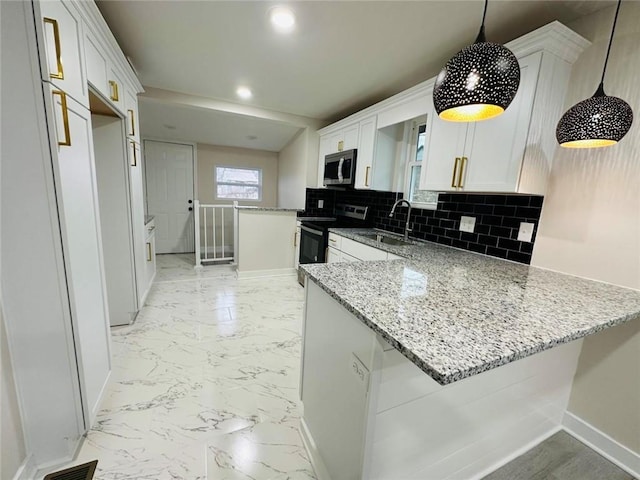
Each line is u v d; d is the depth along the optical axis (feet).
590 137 3.80
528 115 4.78
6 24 3.07
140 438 4.39
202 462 4.07
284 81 8.91
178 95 10.32
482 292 3.74
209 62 7.76
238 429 4.66
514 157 4.99
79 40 4.16
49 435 3.88
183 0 5.25
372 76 8.22
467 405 3.55
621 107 3.64
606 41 4.61
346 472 3.25
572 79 5.00
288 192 16.11
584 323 2.90
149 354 6.57
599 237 4.67
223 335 7.61
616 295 3.93
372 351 2.70
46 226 3.51
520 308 3.24
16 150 3.27
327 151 12.51
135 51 7.22
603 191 4.61
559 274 5.05
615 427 4.49
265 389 5.63
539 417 4.58
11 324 3.50
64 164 3.64
